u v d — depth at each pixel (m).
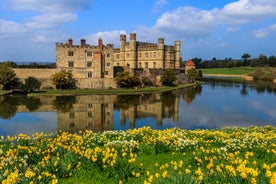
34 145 15.27
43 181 9.71
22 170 10.80
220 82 121.44
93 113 40.88
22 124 32.50
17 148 14.09
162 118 37.16
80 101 54.75
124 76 81.50
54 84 76.00
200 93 73.38
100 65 82.00
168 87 88.75
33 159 12.52
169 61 112.81
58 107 46.56
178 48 118.38
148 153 14.31
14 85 75.00
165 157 13.74
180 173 9.05
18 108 44.97
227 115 40.03
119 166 11.19
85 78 79.88
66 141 15.59
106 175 10.98
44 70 79.38
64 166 11.32
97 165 11.50
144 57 112.88
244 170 8.65
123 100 57.06
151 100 57.44
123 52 115.75
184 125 32.75
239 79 146.88
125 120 35.56
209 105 50.47
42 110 43.25
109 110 43.81
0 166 11.06
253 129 22.83
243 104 52.00
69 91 70.88
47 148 13.77
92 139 16.70
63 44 80.25
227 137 17.70
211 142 16.36
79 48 80.94
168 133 17.38
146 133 18.33
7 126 31.33
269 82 123.44
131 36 112.19
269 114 41.31
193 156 12.34
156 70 97.44
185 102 54.59
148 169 11.95
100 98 60.34
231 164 10.55
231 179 8.81
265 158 13.01
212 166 10.42
